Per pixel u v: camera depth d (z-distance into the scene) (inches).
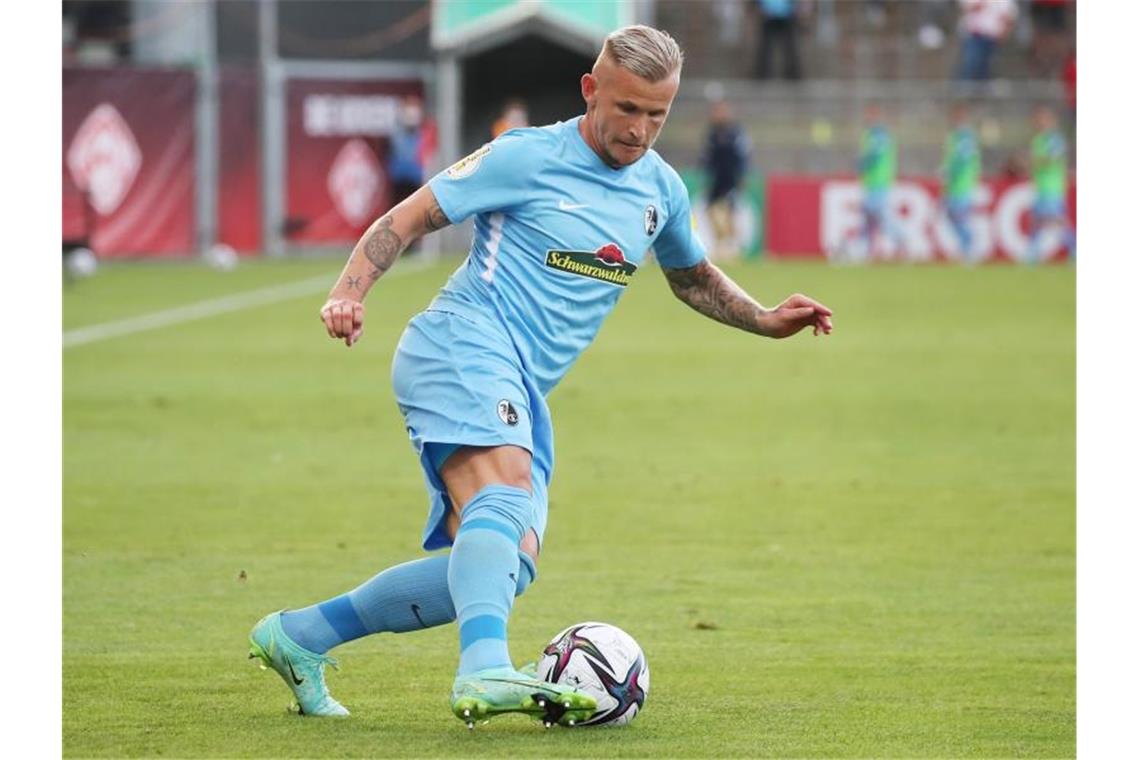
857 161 4810.5
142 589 1119.0
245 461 1636.3
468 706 705.0
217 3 4670.3
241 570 1182.3
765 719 812.6
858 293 3462.1
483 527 736.3
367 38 4618.6
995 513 1416.1
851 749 761.0
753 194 4466.0
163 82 4185.5
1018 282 3774.6
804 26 5231.3
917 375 2314.2
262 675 892.0
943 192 4475.9
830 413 1979.6
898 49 5221.5
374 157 4357.8
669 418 1934.1
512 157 771.4
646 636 1005.2
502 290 776.9
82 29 4525.1
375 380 2226.9
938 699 860.0
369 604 789.2
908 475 1594.5
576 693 717.3
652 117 764.0
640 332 2854.3
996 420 1931.6
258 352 2497.5
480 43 4279.0
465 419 752.3
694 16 5196.9
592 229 778.8
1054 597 1120.8
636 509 1425.9
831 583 1158.3
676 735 776.3
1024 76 5162.4
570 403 2046.0
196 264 4104.3
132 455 1662.2
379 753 734.5
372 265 757.9
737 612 1071.0
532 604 1090.1
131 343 2581.2
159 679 882.1
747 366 2406.5
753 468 1626.5
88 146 4141.2
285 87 4303.6
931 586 1153.4
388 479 1552.7
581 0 4347.9
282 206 4330.7
